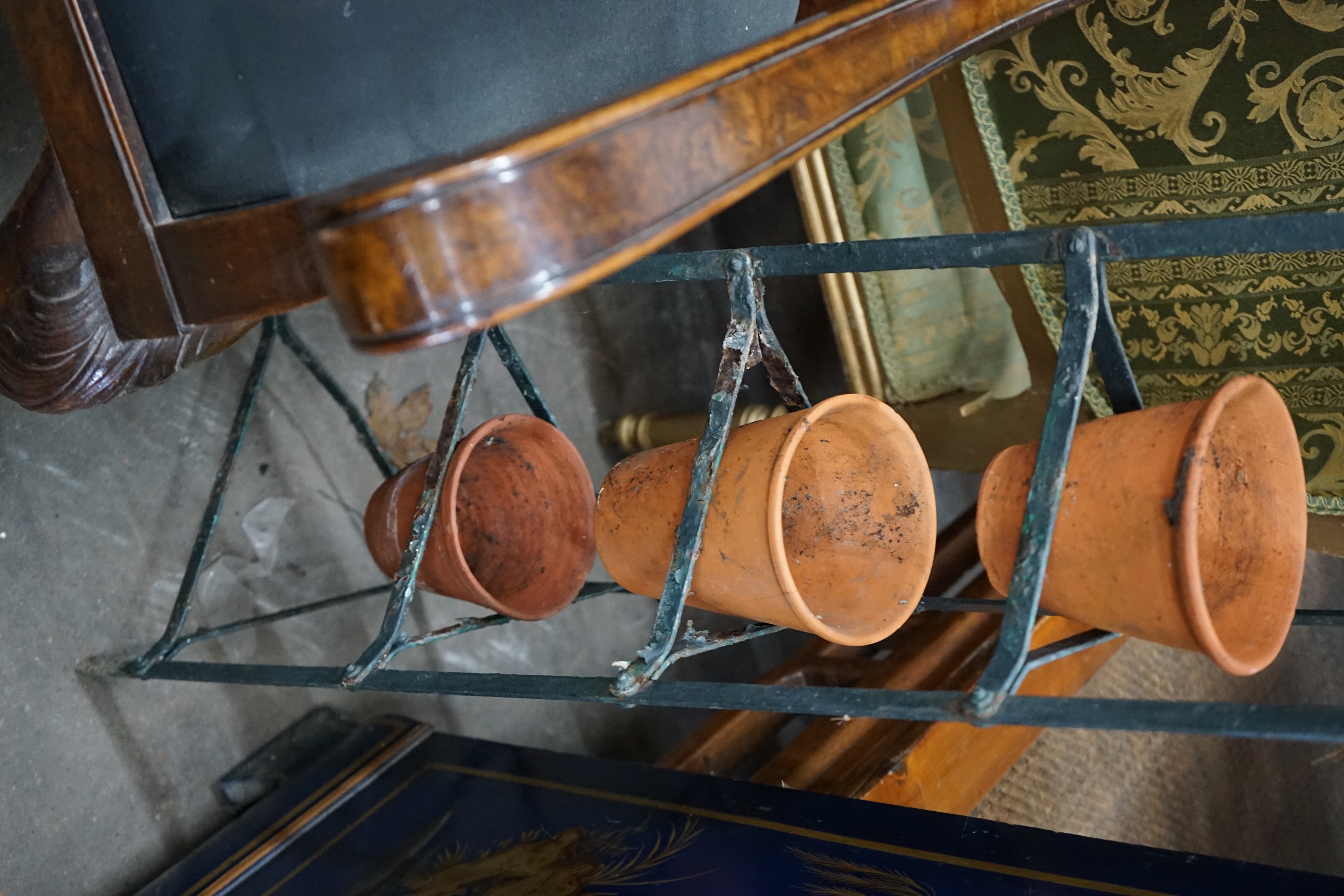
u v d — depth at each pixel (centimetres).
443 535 110
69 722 142
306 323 168
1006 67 143
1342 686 225
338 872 129
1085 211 145
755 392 228
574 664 203
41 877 138
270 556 164
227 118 77
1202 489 80
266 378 164
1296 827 228
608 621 210
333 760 153
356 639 174
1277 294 134
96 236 84
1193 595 69
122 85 78
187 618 152
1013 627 74
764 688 81
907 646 182
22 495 138
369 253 54
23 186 134
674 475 95
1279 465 76
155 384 104
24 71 133
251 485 162
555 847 122
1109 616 76
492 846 126
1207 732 64
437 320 55
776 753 189
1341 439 135
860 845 109
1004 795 176
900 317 180
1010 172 150
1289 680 226
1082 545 76
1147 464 72
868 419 91
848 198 176
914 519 91
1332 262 127
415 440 183
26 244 90
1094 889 96
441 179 53
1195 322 143
